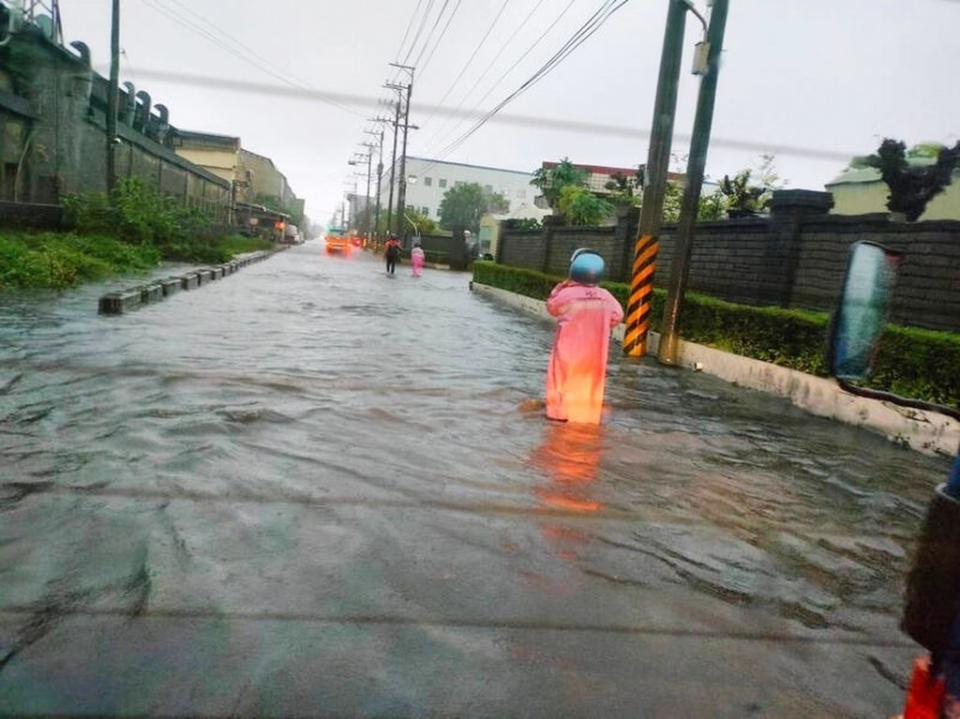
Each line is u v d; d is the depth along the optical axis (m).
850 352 1.68
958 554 1.55
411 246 53.31
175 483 4.09
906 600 1.67
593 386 6.42
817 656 2.84
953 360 6.19
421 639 2.71
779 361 8.67
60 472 4.15
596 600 3.14
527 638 2.79
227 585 2.99
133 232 22.59
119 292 11.96
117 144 24.78
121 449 4.62
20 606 2.73
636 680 2.58
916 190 11.25
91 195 22.02
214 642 2.58
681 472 5.18
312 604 2.90
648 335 12.24
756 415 7.49
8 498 3.74
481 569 3.34
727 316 9.91
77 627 2.61
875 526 4.39
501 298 21.94
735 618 3.09
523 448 5.45
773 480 5.19
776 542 4.02
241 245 40.44
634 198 26.19
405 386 7.46
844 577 3.61
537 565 3.45
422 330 12.67
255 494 4.03
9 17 18.17
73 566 3.06
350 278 26.59
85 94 22.95
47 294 12.73
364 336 11.13
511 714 2.33
